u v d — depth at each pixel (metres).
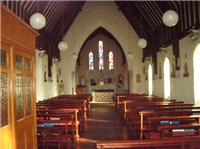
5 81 4.30
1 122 4.11
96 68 31.47
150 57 21.44
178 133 6.75
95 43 31.55
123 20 24.69
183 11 12.87
